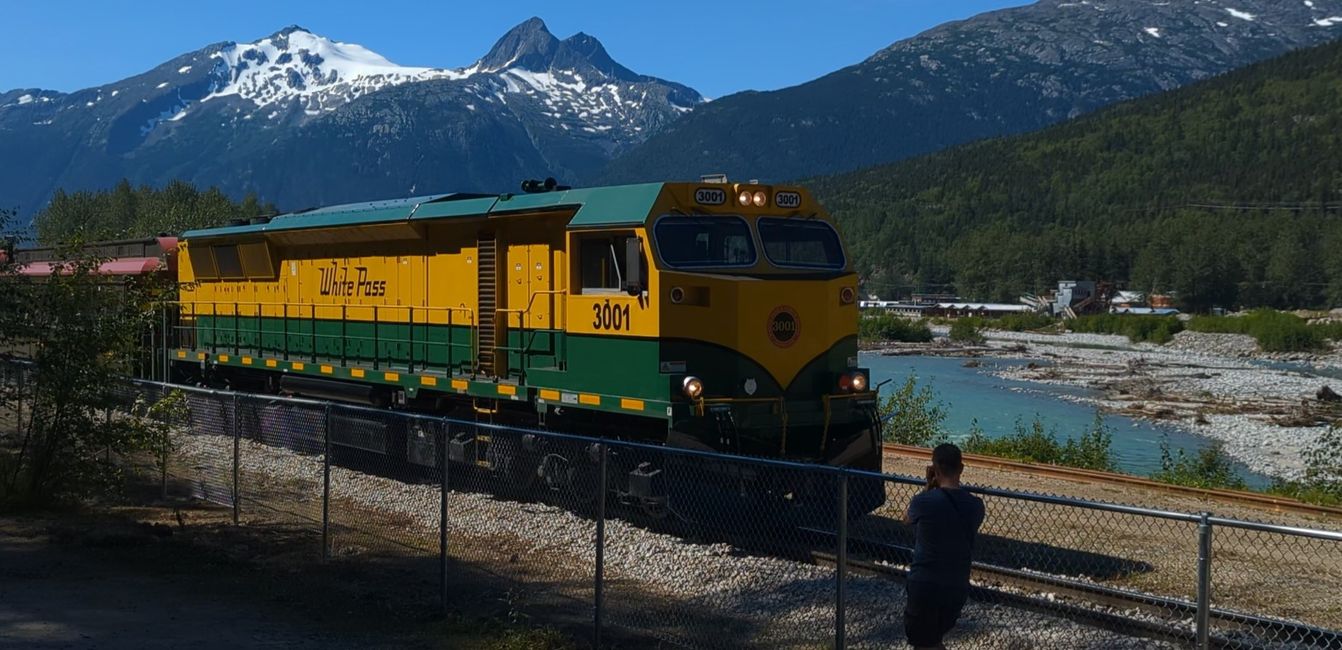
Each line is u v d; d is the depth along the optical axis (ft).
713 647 28.45
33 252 93.86
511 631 29.68
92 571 37.17
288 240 69.10
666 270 42.34
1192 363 231.09
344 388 64.13
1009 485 58.29
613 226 44.29
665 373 42.06
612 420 45.78
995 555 38.47
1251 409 143.64
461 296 55.21
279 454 58.70
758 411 43.14
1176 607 29.89
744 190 45.19
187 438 53.31
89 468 48.85
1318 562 38.19
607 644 29.17
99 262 50.26
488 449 52.65
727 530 40.37
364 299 62.80
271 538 42.93
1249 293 446.60
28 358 50.49
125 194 278.26
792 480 42.01
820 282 45.21
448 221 54.65
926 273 572.92
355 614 32.37
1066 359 245.65
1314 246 451.94
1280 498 54.19
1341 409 142.31
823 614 30.58
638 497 42.70
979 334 324.80
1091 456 77.92
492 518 45.16
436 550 40.37
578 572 36.91
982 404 149.89
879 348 281.95
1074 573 36.32
